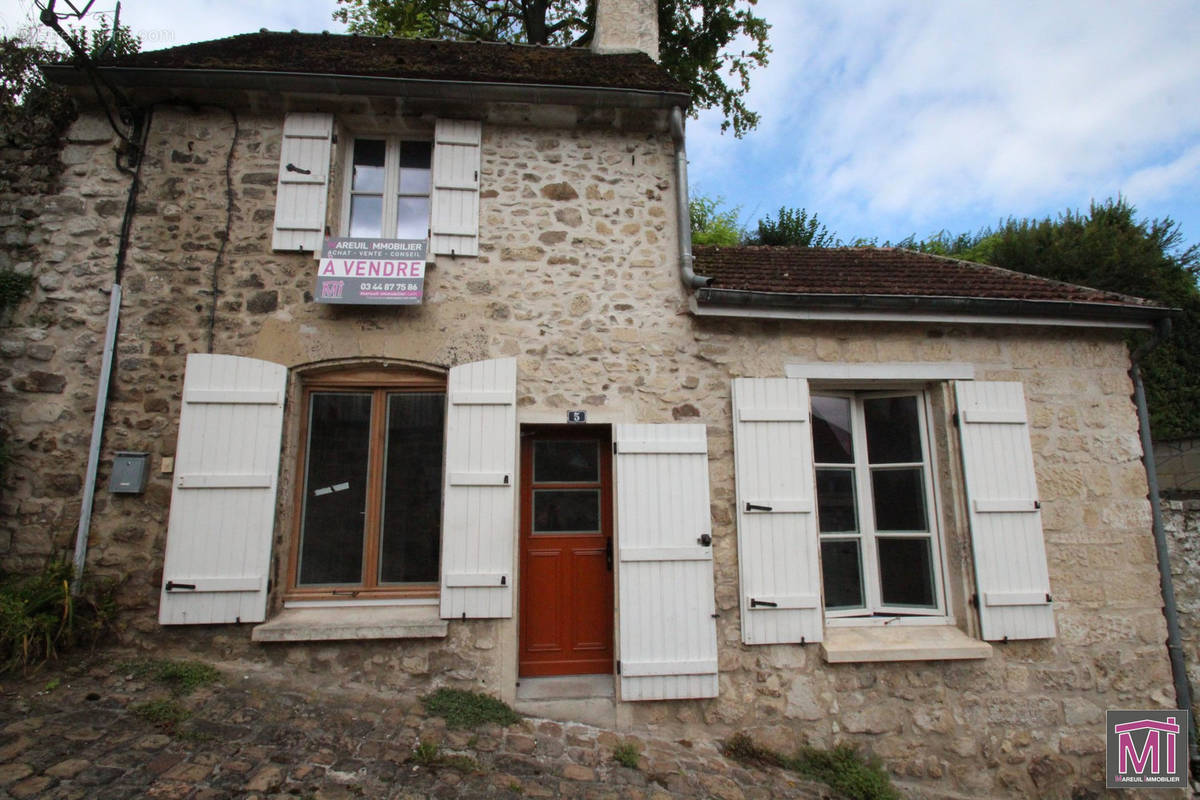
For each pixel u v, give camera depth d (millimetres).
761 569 4008
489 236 4344
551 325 4258
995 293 4500
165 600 3680
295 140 4301
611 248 4418
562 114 4484
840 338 4379
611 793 3152
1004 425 4293
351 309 4141
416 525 4145
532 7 10492
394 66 4637
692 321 4336
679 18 10109
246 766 2859
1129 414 4453
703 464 4109
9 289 3967
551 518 4422
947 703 3973
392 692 3752
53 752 2752
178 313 4059
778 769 3709
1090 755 4008
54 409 3914
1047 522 4246
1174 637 4258
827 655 3910
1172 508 5160
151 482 3881
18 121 4246
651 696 3822
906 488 4434
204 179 4234
